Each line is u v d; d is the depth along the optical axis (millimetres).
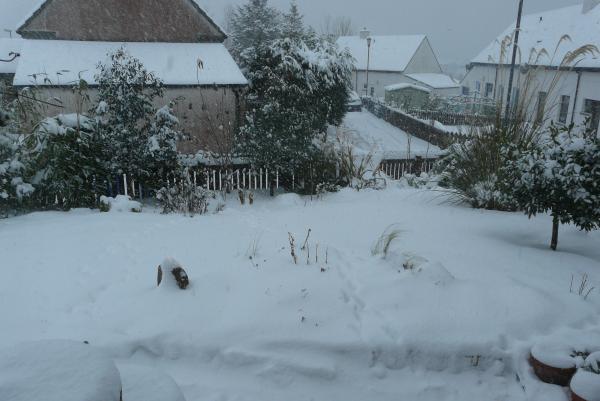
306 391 3162
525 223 6387
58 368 1753
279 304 3711
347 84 15531
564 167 4699
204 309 3684
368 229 6027
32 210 7336
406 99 26875
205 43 15969
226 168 9359
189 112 14180
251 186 9719
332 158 9945
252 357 3291
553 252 5207
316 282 4039
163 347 3377
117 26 15133
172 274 3947
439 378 3316
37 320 3672
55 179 7215
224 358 3312
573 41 21266
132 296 3977
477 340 3418
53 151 7199
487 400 3160
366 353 3352
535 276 4469
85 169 7590
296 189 9609
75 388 1663
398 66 38688
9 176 6941
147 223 6293
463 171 7793
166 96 13844
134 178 8523
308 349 3354
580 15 23000
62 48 14320
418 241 5434
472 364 3371
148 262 4750
